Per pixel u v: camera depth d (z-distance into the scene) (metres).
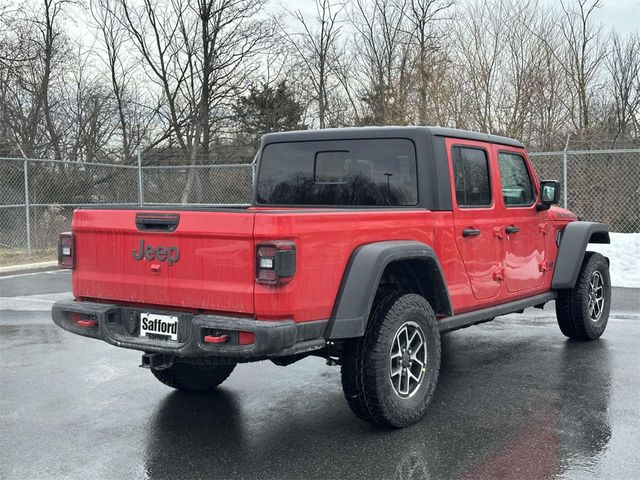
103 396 5.16
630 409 4.67
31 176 19.73
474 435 4.21
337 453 3.95
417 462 3.79
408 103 20.27
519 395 5.04
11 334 7.50
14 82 26.19
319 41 29.78
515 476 3.58
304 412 4.73
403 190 5.02
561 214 6.64
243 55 29.16
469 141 5.30
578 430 4.27
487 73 19.92
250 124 30.75
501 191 5.62
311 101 30.56
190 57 29.22
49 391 5.30
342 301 4.00
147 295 4.16
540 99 19.56
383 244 4.25
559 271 6.45
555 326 7.76
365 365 4.15
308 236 3.82
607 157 15.32
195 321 3.84
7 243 17.30
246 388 5.36
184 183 19.30
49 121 27.23
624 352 6.39
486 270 5.36
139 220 4.15
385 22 26.33
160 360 4.18
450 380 5.47
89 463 3.84
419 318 4.46
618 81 20.25
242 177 19.08
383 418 4.22
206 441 4.18
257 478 3.61
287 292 3.71
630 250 12.65
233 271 3.80
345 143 5.32
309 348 3.86
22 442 4.18
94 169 19.73
